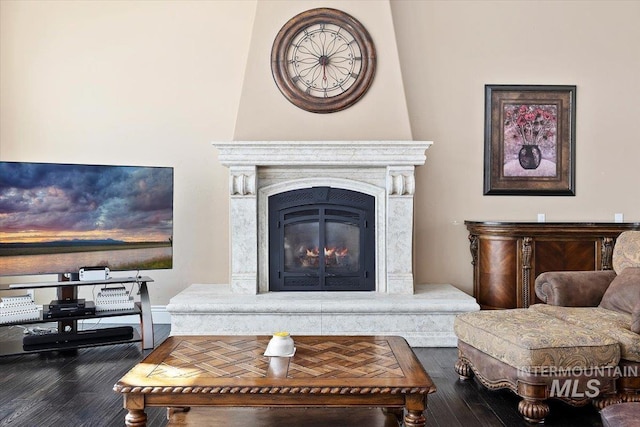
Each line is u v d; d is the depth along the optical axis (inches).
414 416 84.2
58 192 159.8
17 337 174.4
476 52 200.7
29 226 156.2
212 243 201.6
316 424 99.0
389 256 180.4
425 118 200.8
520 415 113.0
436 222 201.6
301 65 184.9
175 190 201.0
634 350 110.0
